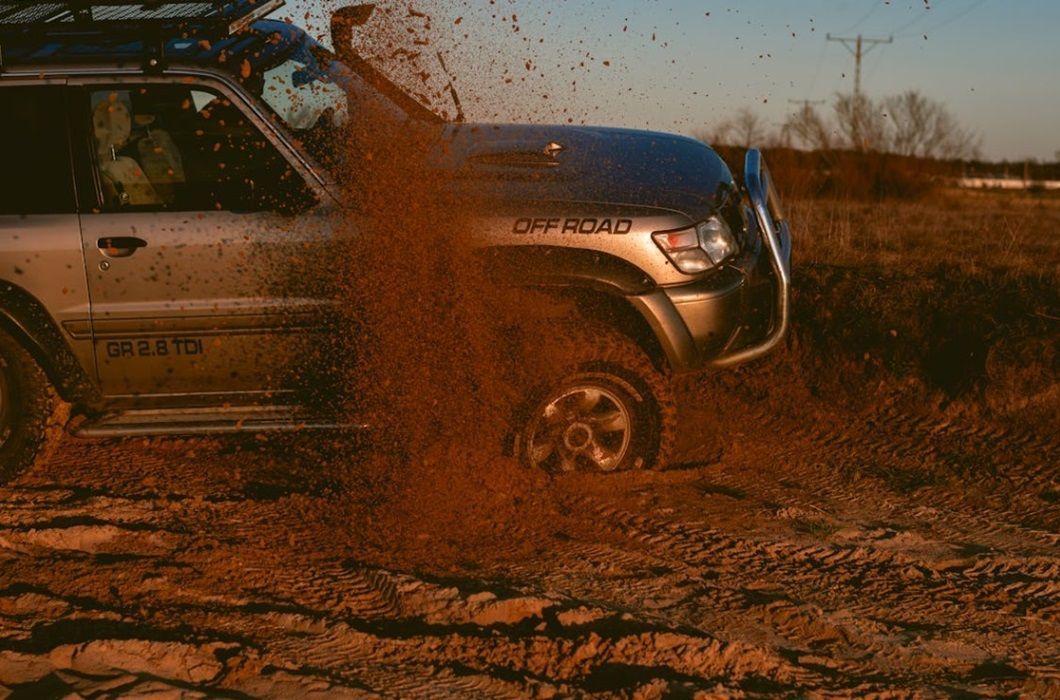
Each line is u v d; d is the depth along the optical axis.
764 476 5.69
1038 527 4.97
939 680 3.44
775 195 5.91
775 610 3.89
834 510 5.17
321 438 5.73
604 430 5.30
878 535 4.78
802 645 3.68
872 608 4.02
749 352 5.42
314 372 5.14
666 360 5.38
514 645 3.51
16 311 5.07
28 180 5.16
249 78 5.28
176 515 4.83
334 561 4.33
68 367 5.12
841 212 13.30
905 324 7.04
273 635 3.62
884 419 6.62
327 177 5.11
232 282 5.08
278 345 5.12
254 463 5.65
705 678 3.36
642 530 4.77
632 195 5.25
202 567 4.21
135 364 5.15
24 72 5.19
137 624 3.62
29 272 5.07
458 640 3.54
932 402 6.66
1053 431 6.19
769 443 6.29
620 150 5.71
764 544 4.63
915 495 5.42
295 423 5.12
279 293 5.08
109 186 5.18
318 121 5.29
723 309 5.23
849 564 4.43
